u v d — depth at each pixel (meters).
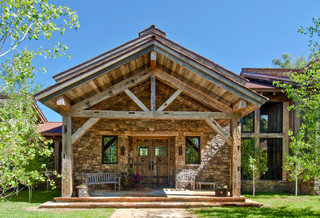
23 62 4.49
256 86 11.50
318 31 7.21
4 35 4.07
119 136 10.85
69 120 8.06
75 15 4.57
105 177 10.32
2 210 7.11
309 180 10.52
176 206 7.75
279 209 7.50
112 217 6.42
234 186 8.24
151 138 11.80
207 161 10.95
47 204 7.54
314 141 6.92
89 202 7.84
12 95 9.41
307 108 7.74
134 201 8.03
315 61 7.54
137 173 11.61
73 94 7.91
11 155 4.13
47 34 4.26
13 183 4.20
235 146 8.30
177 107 11.08
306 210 7.36
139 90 11.06
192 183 10.66
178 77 8.83
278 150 11.77
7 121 4.07
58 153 12.50
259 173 10.66
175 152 10.98
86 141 10.63
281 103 11.90
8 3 3.83
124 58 7.50
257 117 11.83
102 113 8.16
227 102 8.77
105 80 8.26
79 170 10.43
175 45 11.12
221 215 6.64
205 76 7.63
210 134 11.10
